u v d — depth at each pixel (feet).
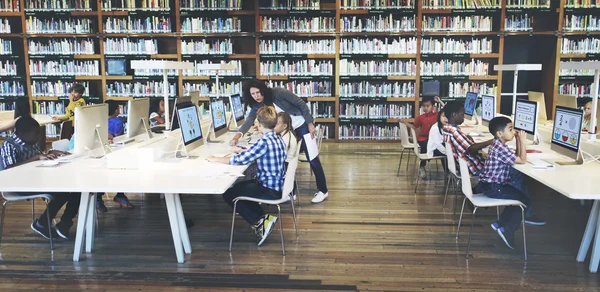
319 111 30.94
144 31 30.14
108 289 10.44
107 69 30.83
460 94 29.96
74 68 30.81
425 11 29.12
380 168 23.34
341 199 17.78
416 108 30.19
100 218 15.58
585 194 9.80
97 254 12.44
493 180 12.51
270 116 12.60
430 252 12.55
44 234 13.09
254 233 13.92
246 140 17.78
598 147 13.98
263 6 29.94
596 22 28.40
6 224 14.92
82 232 11.97
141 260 12.03
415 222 15.06
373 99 30.40
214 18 30.30
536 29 29.66
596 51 28.53
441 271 11.36
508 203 11.89
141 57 30.89
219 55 30.32
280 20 29.89
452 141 15.24
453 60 30.66
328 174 22.04
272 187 12.60
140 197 18.25
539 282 10.77
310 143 17.04
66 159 13.34
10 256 12.31
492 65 30.22
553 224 14.85
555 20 28.84
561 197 18.02
